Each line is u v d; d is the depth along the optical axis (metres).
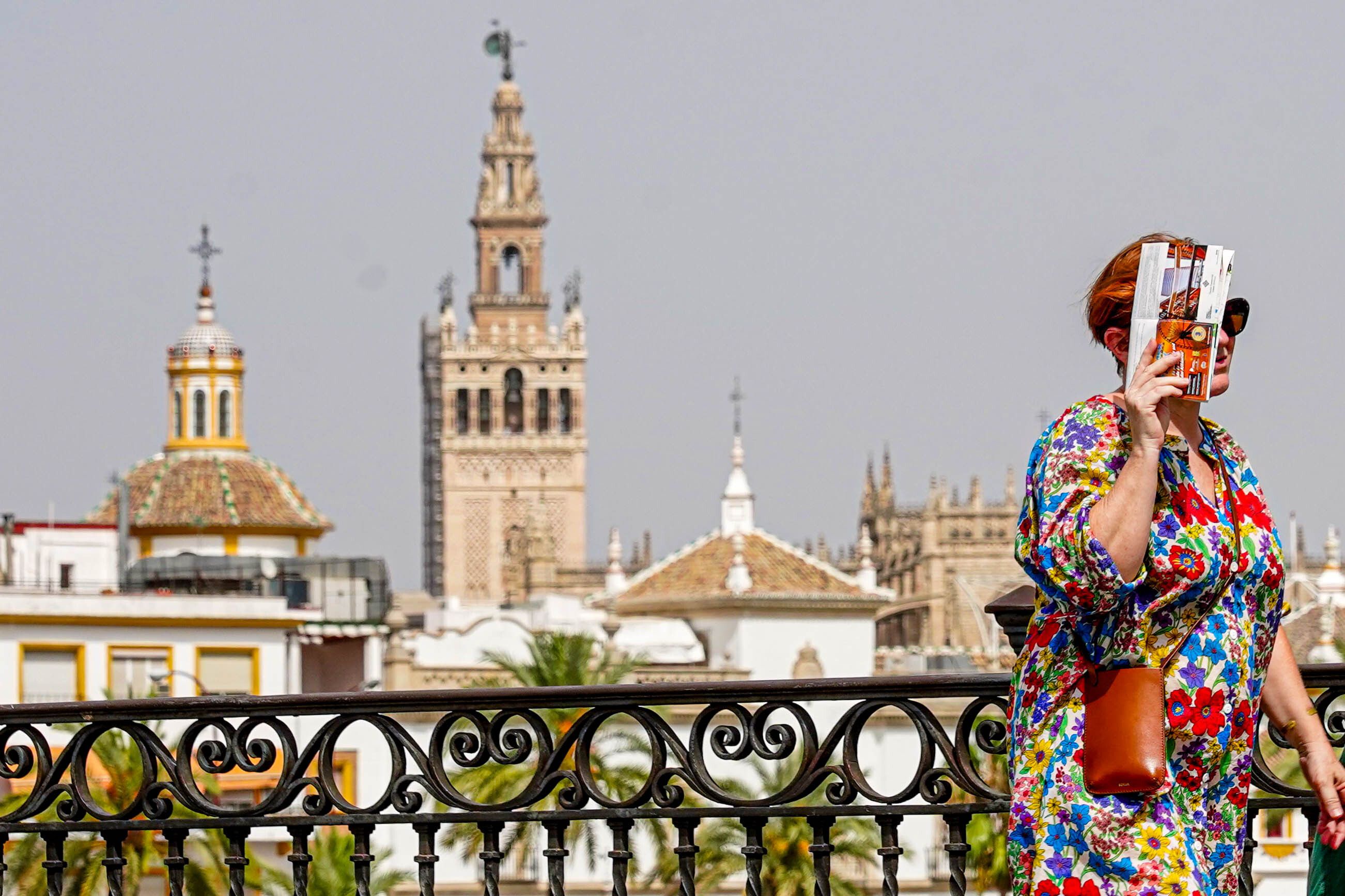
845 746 14.37
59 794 15.57
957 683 14.12
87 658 119.69
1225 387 11.45
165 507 157.12
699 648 155.12
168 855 15.34
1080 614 11.09
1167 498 11.12
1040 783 11.18
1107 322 11.53
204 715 15.28
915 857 111.00
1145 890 10.88
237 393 166.25
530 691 14.77
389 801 15.05
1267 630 11.41
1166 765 10.93
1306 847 13.91
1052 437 11.27
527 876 107.88
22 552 142.62
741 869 99.62
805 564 159.25
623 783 104.00
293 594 141.38
